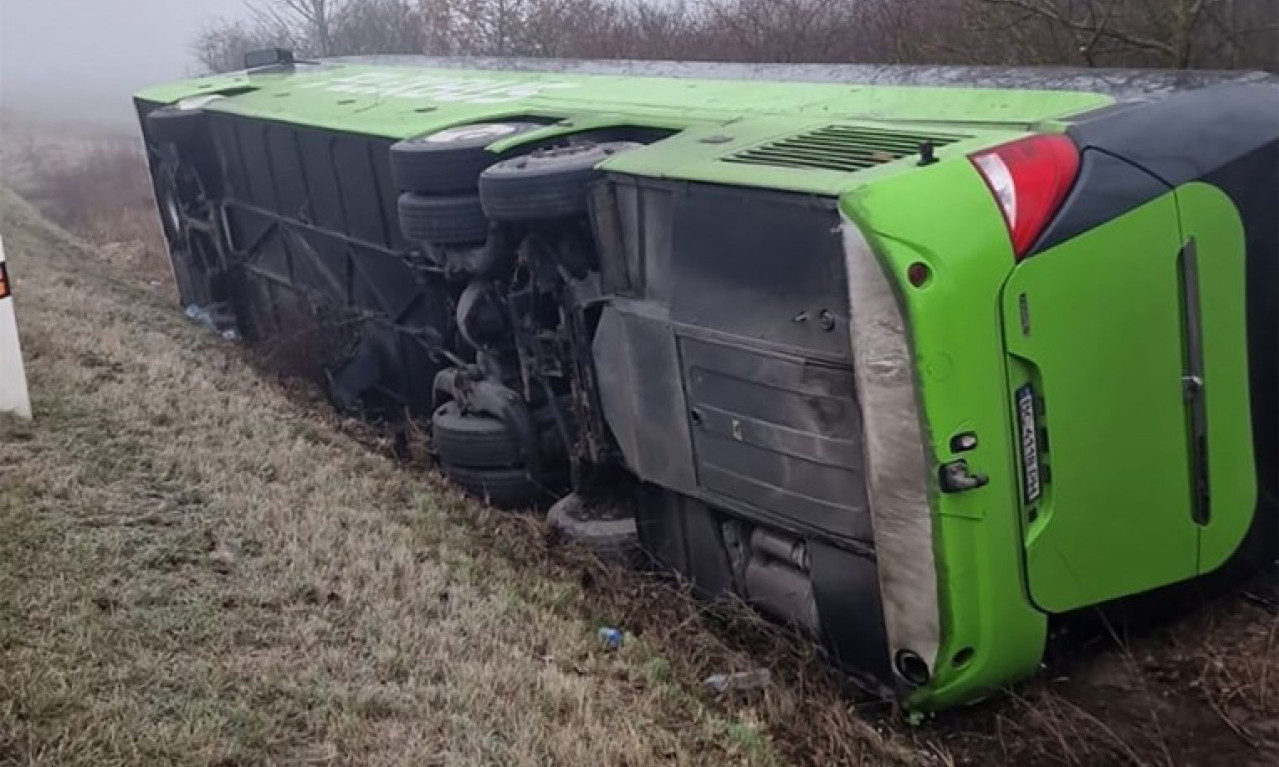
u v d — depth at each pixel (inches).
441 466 272.7
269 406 313.0
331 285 343.9
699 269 180.9
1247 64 327.9
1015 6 350.6
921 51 386.3
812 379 165.6
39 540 199.6
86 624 173.3
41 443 244.7
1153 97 177.8
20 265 493.7
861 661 177.2
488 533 239.8
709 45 484.1
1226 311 172.4
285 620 184.1
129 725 150.9
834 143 181.0
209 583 193.0
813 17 455.8
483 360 259.0
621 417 210.8
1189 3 317.7
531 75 331.0
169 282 552.7
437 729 158.6
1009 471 158.7
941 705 168.1
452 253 252.4
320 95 367.6
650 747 160.2
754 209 168.7
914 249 151.3
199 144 401.4
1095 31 331.9
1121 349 164.6
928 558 157.5
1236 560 183.2
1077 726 167.3
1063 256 159.0
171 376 312.0
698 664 190.4
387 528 225.8
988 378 155.3
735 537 198.8
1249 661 177.0
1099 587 169.8
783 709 175.2
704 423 187.3
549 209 212.2
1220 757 160.6
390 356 321.4
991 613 160.6
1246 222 172.2
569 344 226.8
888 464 157.4
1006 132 169.2
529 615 197.2
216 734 151.4
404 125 285.6
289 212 356.5
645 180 189.8
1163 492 172.1
